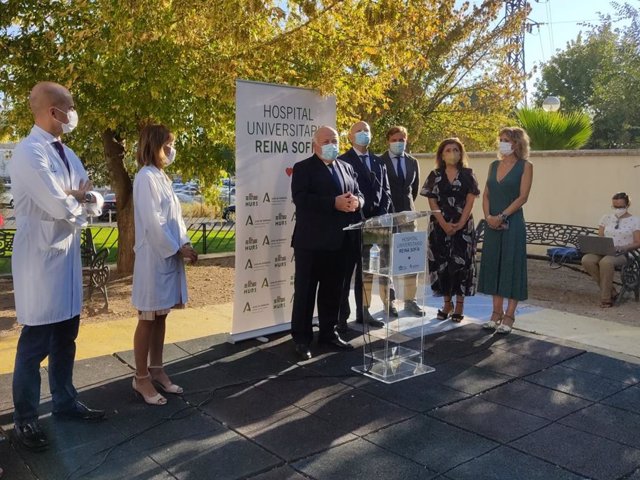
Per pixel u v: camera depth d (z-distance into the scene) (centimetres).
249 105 514
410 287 466
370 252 462
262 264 542
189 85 728
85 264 813
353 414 382
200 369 465
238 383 435
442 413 384
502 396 412
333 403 400
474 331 569
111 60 716
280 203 546
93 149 1029
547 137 1216
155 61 716
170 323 606
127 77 726
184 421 371
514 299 553
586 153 980
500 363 479
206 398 407
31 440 330
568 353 503
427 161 1206
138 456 328
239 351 509
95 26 668
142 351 393
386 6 587
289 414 382
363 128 547
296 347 496
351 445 341
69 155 351
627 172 945
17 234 332
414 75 1460
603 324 602
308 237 482
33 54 731
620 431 360
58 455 328
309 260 488
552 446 341
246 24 605
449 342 534
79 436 350
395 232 445
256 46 659
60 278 337
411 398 408
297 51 689
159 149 387
